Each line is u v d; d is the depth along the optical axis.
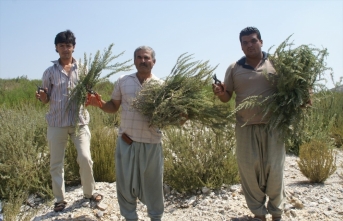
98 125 6.89
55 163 4.42
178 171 5.14
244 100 3.70
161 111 3.52
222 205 4.55
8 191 5.04
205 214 4.36
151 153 3.77
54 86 4.33
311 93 3.64
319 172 5.32
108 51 3.89
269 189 3.81
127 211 3.83
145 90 3.63
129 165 3.72
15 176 5.12
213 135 5.26
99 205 4.52
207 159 5.23
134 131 3.71
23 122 5.91
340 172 5.97
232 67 3.93
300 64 3.51
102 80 3.89
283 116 3.62
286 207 4.36
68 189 5.38
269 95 3.71
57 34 4.34
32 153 5.41
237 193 4.93
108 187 5.17
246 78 3.77
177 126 3.70
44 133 5.75
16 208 3.97
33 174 5.24
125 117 3.76
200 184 5.07
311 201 4.66
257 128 3.76
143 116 3.70
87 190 4.59
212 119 3.85
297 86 3.58
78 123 3.98
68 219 4.21
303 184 5.36
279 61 3.60
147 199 3.83
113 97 3.94
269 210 3.93
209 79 3.76
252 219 3.98
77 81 3.99
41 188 5.23
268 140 3.72
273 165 3.71
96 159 5.70
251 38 3.69
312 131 7.49
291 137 3.76
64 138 4.39
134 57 3.78
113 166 5.77
